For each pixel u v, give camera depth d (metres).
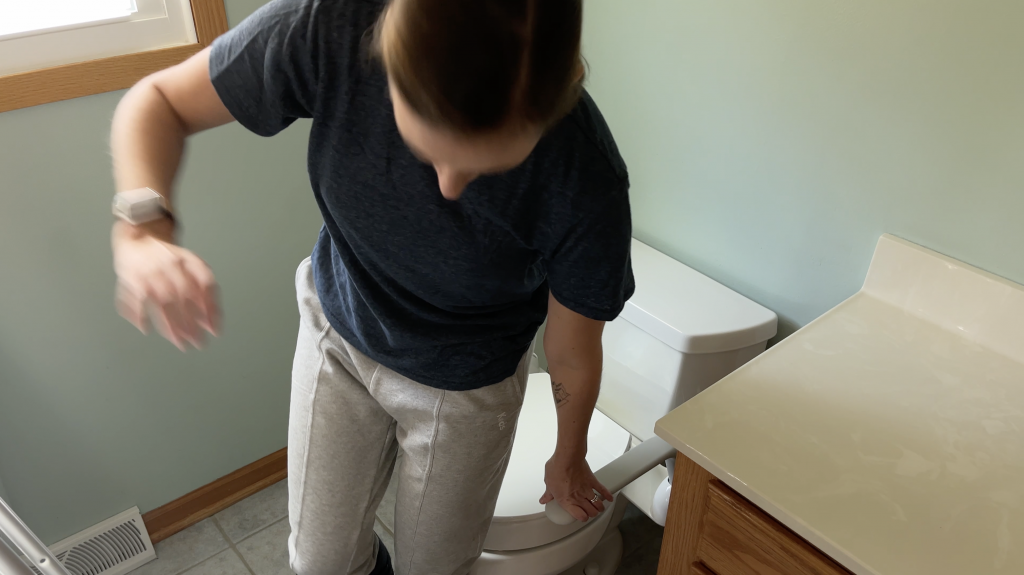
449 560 1.19
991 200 1.10
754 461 0.90
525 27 0.50
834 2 1.15
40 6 1.22
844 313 1.22
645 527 1.81
